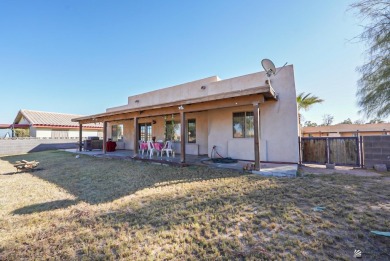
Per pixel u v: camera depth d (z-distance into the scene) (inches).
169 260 91.0
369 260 85.2
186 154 440.1
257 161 247.3
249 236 106.3
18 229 125.1
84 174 277.0
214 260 89.0
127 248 100.7
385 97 248.7
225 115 369.7
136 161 373.7
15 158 499.2
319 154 315.6
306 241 99.9
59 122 815.1
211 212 137.3
